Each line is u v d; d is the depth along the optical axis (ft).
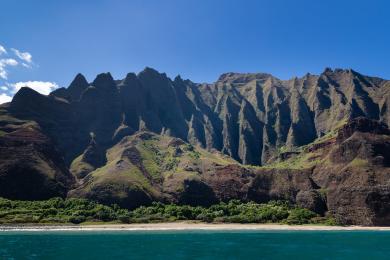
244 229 520.42
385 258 260.62
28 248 291.58
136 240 360.07
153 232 465.47
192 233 452.35
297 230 511.81
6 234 424.46
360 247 317.01
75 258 246.47
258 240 368.48
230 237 398.83
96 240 357.00
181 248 301.63
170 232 466.29
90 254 263.70
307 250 297.12
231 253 276.82
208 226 553.23
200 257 256.32
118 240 359.25
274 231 490.49
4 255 254.88
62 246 306.76
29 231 469.98
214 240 365.61
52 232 456.45
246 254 273.13
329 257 263.29
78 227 523.29
